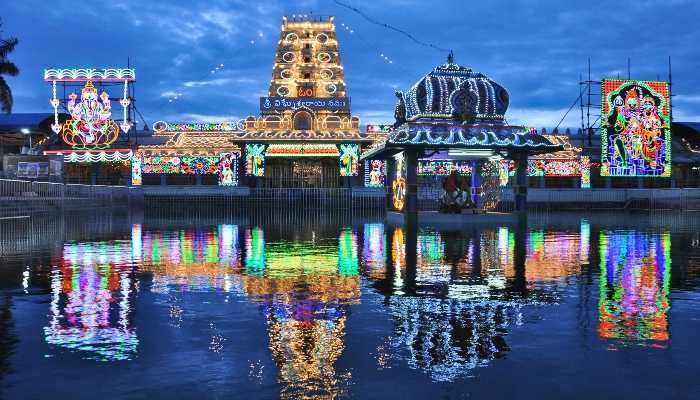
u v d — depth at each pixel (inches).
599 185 2444.6
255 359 268.7
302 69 2490.2
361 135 2345.0
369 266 566.3
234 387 232.8
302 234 978.7
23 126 2429.9
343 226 1201.4
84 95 2340.1
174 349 283.7
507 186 2183.8
